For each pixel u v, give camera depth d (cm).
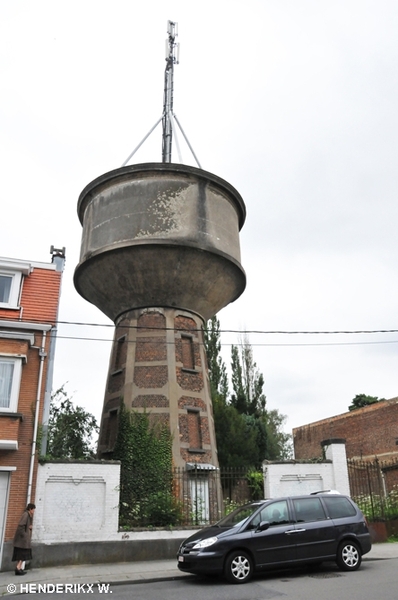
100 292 2147
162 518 1608
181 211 2034
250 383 3572
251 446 2889
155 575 1254
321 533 1229
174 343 2066
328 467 1791
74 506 1478
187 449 1947
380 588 1012
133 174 2094
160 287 2061
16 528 1390
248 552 1153
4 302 1716
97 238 2067
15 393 1512
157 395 1991
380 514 1862
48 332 1634
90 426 2381
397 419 3453
